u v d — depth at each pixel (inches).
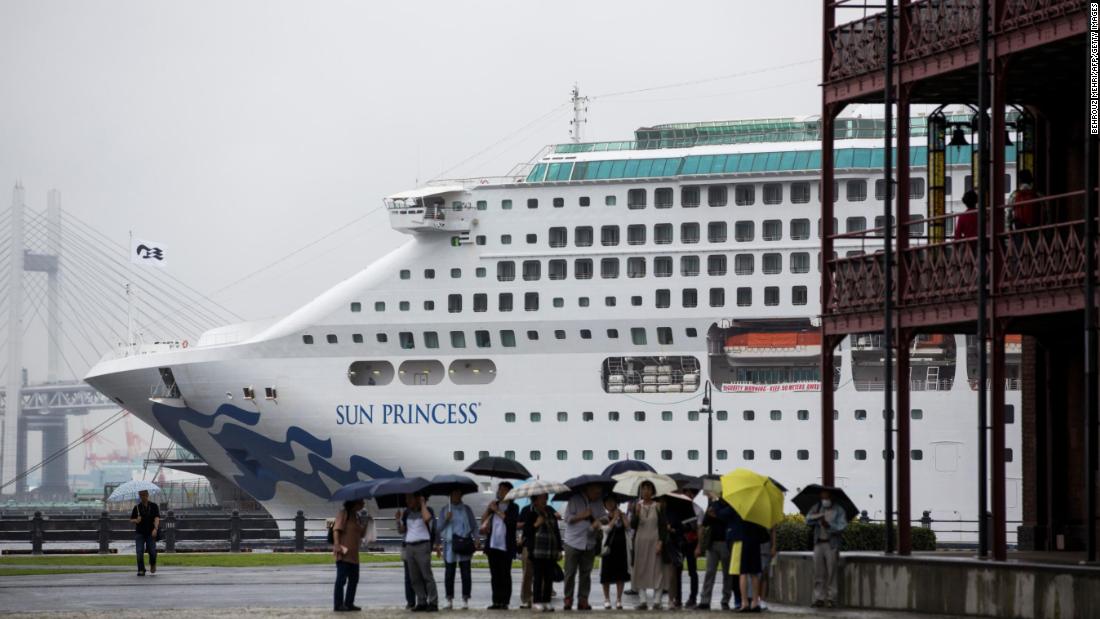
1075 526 2260.1
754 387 4608.8
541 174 4729.3
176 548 4315.9
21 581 2581.2
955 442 4520.2
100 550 3833.7
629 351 4613.7
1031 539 2321.6
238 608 1978.3
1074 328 2203.5
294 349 4783.5
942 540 4525.1
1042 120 2333.9
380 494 1921.8
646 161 4638.3
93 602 2106.3
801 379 4660.4
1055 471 2289.6
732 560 1924.2
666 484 2000.5
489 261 4682.6
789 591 2176.4
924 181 4471.0
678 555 2004.2
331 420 4761.3
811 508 2055.9
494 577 1987.0
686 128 4749.0
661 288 4584.2
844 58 2250.2
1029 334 2300.7
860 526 2475.4
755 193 4537.4
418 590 1930.4
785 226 4520.2
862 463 4549.7
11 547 4601.4
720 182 4530.0
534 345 4665.4
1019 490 4431.6
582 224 4626.0
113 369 5049.2
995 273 1964.8
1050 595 1780.3
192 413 4913.9
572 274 4635.8
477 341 4690.0
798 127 4712.1
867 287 2208.4
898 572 1995.6
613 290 4608.8
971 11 2032.5
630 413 4626.0
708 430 4352.9
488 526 1994.3
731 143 4699.8
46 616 1820.9
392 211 4643.2
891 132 2135.8
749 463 4601.4
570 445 4653.1
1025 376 2391.7
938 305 2074.3
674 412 4608.8
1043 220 2252.7
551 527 1950.1
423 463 4724.4
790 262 4520.2
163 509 5605.3
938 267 2080.5
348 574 1918.1
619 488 1998.0
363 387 4749.0
